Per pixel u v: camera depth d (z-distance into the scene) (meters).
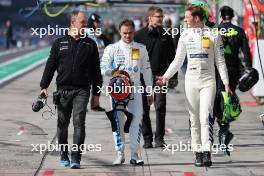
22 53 78.75
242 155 18.50
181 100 32.25
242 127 23.64
